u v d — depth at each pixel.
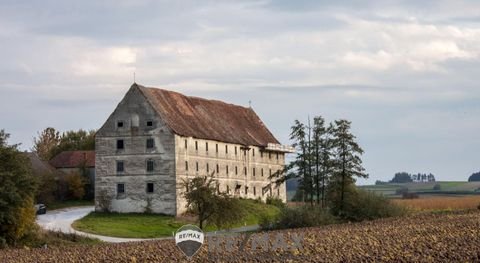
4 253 75.31
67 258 67.06
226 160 143.00
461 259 53.38
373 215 117.06
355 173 124.44
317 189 126.88
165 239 95.44
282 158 164.50
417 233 76.75
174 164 127.19
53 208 137.12
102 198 129.62
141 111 129.62
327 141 126.62
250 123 161.12
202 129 138.38
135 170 129.00
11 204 88.88
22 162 91.25
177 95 142.00
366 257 56.59
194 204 110.12
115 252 69.88
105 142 130.75
